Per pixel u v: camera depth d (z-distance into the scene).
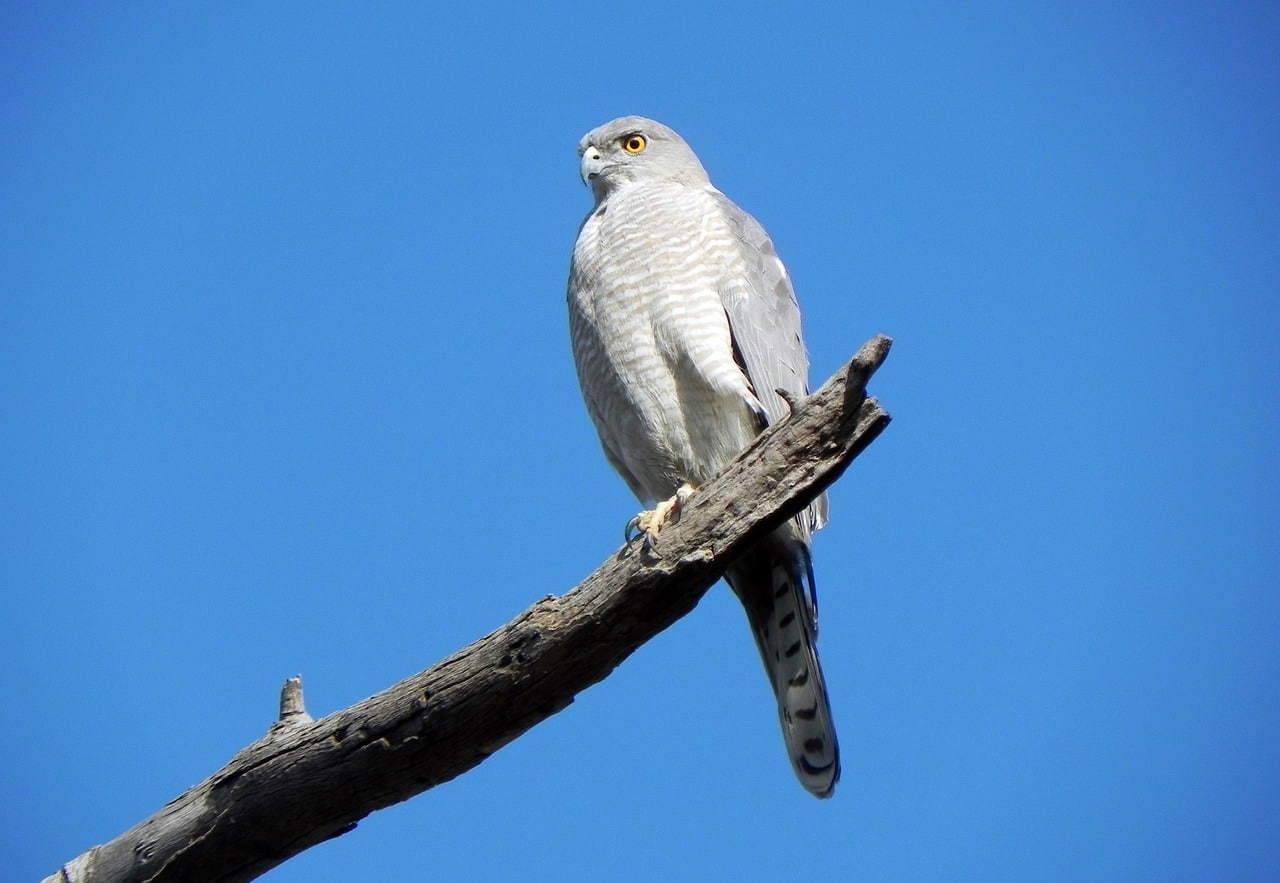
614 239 12.36
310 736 8.52
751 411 11.98
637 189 12.93
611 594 8.25
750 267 12.71
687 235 12.21
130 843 8.75
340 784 8.46
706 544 8.22
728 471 8.33
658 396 12.09
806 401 8.15
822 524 12.29
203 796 8.71
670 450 12.20
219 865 8.69
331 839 8.86
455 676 8.34
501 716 8.38
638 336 12.09
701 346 11.92
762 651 11.70
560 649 8.24
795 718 11.31
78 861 8.84
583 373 12.66
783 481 8.17
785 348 12.73
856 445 8.09
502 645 8.29
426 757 8.44
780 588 11.45
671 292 12.05
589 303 12.41
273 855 8.73
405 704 8.38
